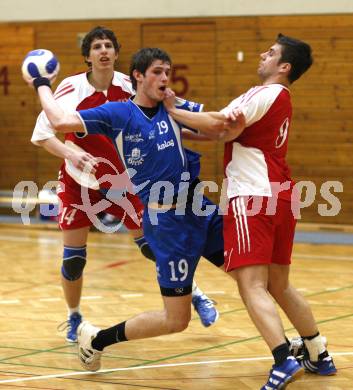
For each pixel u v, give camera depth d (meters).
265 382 12.33
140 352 14.17
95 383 12.30
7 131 35.41
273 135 11.69
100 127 11.45
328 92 31.34
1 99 35.38
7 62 35.09
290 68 11.91
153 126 11.60
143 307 18.22
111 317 17.16
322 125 31.50
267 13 31.69
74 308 15.18
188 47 32.78
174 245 11.82
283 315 16.98
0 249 27.36
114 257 25.62
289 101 11.88
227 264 11.75
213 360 13.59
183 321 12.09
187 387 12.08
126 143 11.60
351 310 17.69
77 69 33.94
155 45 33.06
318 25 31.22
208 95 32.81
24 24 34.53
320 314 17.23
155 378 12.56
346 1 30.84
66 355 14.02
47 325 16.39
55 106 11.49
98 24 33.47
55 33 34.09
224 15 32.22
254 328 15.95
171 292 11.92
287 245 12.16
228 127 11.30
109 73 14.35
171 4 32.66
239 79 32.41
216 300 18.94
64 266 14.82
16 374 12.78
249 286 11.54
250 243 11.48
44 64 11.80
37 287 20.73
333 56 31.17
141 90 11.66
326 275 22.48
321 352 12.69
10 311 17.80
